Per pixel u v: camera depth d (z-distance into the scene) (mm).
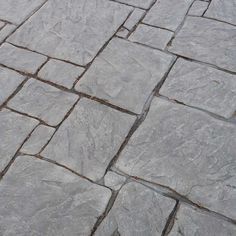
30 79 2799
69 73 2824
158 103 2607
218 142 2373
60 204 2141
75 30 3146
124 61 2887
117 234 2021
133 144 2393
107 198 2156
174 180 2211
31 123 2529
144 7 3316
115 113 2566
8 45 3055
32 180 2246
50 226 2061
